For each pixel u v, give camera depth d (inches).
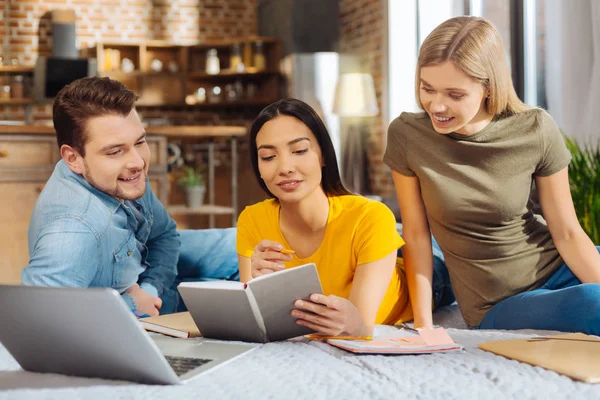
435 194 75.5
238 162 322.7
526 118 73.7
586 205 116.9
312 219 66.7
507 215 76.0
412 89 260.4
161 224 85.1
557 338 51.9
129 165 64.5
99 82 63.9
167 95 312.5
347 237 66.2
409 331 57.8
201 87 321.4
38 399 38.0
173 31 323.6
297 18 293.9
